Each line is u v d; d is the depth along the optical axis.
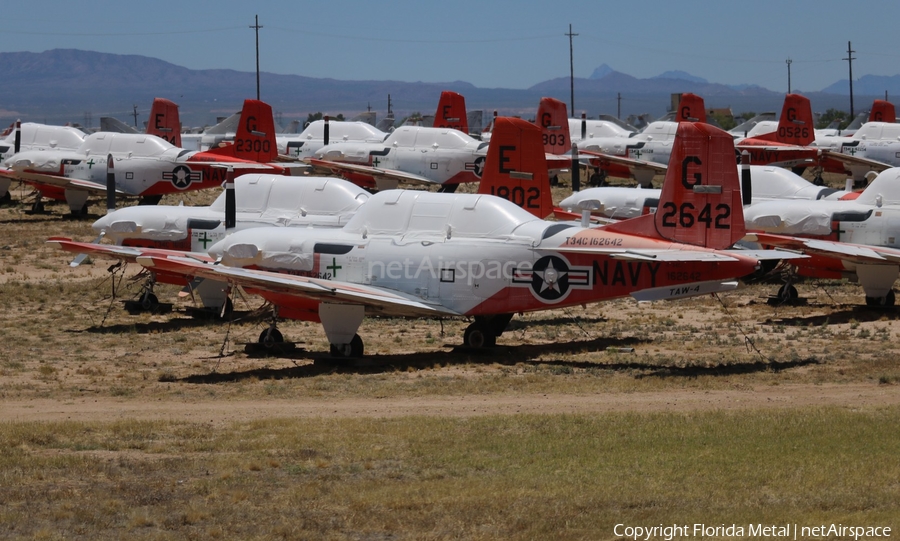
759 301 54.91
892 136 115.94
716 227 37.38
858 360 38.00
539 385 34.56
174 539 19.62
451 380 35.66
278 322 49.56
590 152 116.06
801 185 61.75
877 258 48.66
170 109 107.50
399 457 25.03
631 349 41.38
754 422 27.89
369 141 115.19
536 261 38.78
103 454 25.69
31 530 20.06
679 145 37.53
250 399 33.12
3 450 25.72
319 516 20.78
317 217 49.28
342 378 36.41
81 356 40.94
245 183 51.41
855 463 23.56
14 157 93.56
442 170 100.38
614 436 26.70
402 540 19.39
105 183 91.69
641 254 36.25
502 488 22.31
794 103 118.38
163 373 37.47
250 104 90.50
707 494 21.58
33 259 71.06
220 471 23.92
